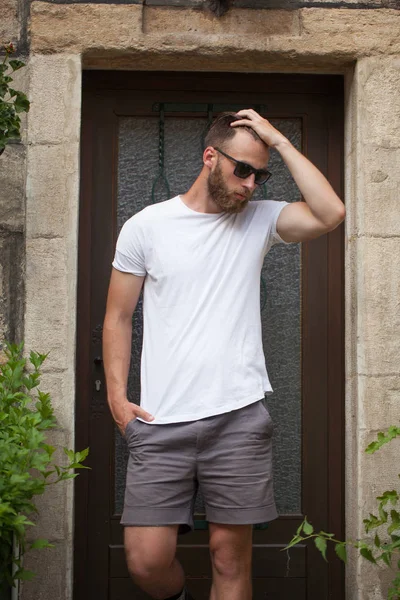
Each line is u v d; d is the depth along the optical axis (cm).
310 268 326
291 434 325
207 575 321
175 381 259
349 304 309
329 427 323
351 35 302
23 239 296
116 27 298
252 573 321
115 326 274
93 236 321
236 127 260
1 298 295
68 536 292
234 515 257
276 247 327
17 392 280
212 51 302
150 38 300
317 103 326
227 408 256
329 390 323
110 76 321
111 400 271
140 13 299
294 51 302
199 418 256
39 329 293
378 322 299
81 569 317
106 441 319
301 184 262
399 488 298
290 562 321
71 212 296
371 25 303
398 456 298
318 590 321
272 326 326
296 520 322
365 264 299
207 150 266
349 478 309
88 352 319
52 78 297
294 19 304
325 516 322
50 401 281
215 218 267
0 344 294
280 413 325
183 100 324
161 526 258
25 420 243
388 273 300
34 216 294
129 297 275
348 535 309
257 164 259
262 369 267
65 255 294
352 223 308
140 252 269
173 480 258
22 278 296
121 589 318
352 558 303
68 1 298
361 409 298
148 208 273
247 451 257
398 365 299
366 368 298
